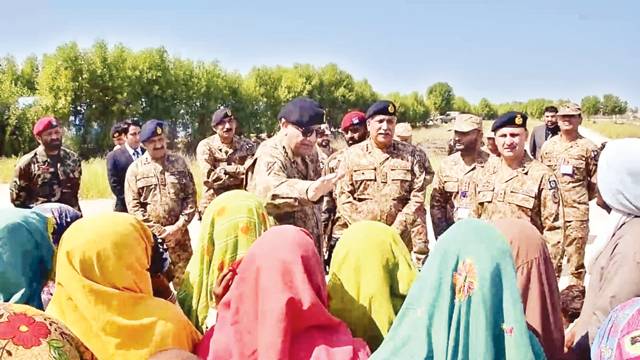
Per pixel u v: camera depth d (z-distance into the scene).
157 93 36.50
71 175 6.93
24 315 2.43
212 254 3.08
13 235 2.80
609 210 2.96
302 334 2.55
